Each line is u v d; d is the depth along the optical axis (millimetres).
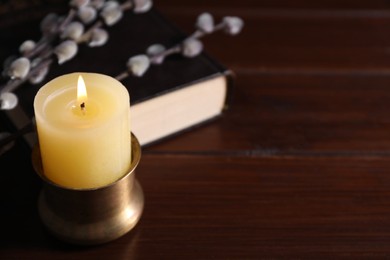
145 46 683
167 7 813
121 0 733
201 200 613
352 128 684
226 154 652
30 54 629
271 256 578
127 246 578
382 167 649
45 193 567
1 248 571
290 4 834
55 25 658
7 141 570
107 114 537
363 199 622
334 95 717
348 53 770
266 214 605
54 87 550
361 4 845
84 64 656
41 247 574
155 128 649
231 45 769
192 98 655
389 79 741
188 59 670
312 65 750
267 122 684
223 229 593
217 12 812
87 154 533
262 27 796
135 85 634
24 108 609
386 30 807
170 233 588
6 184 607
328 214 608
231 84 670
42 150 545
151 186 622
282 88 720
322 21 812
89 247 575
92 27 660
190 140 662
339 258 578
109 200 554
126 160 557
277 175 637
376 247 586
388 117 698
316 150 661
